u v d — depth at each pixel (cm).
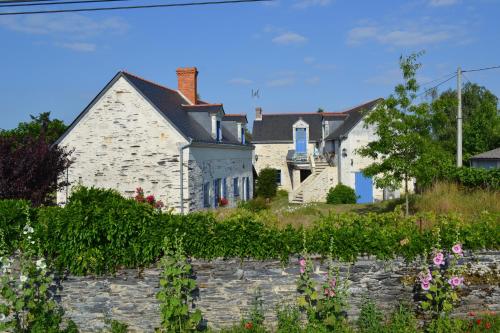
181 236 764
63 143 1978
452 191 1555
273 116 4038
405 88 1479
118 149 1936
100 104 1950
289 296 779
